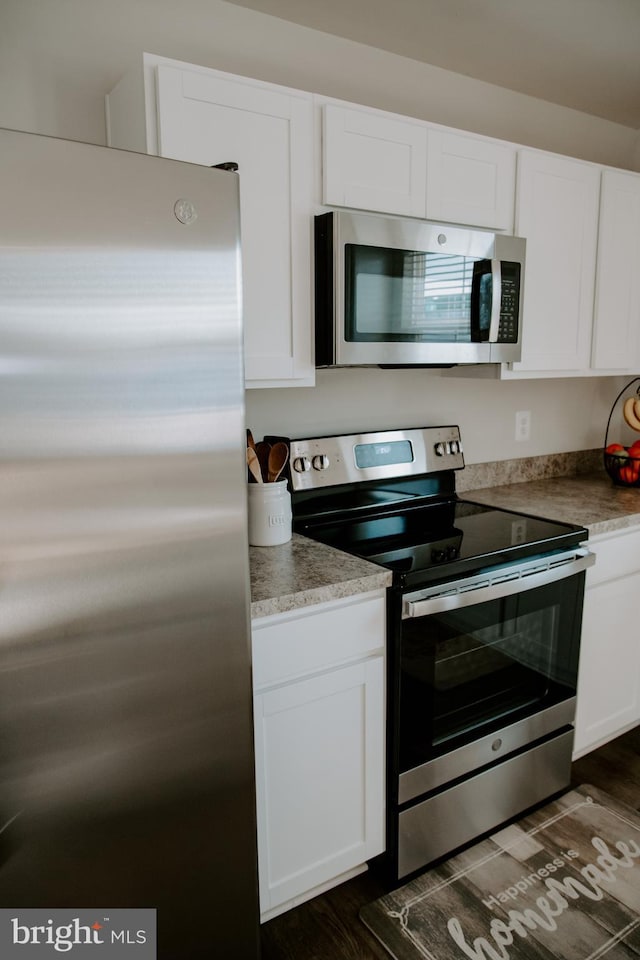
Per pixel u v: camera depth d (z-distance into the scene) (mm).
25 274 823
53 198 834
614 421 2957
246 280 1534
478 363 2020
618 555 2049
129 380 923
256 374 1584
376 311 1660
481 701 1729
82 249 863
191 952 1155
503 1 1753
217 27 1755
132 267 909
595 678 2064
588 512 2084
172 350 960
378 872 1703
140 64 1381
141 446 947
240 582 1096
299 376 1662
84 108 1627
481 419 2490
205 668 1074
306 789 1474
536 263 2086
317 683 1441
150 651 1004
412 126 1739
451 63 2139
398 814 1604
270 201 1541
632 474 2508
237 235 1011
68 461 881
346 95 1998
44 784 933
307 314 1650
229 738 1130
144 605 984
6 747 891
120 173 885
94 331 884
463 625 1633
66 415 873
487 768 1770
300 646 1403
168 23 1688
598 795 1999
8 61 1522
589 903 1594
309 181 1596
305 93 1552
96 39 1607
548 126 2490
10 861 921
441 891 1640
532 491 2467
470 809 1748
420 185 1781
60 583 897
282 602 1338
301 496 1929
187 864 1117
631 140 2764
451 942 1493
